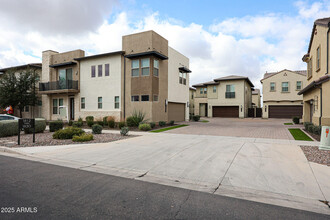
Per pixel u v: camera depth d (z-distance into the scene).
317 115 12.55
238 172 5.16
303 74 27.72
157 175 5.10
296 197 3.83
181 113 22.80
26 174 5.17
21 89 20.62
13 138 10.87
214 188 4.29
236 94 31.38
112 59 18.20
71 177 4.96
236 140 9.66
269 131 13.08
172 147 8.17
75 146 8.67
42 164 6.16
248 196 3.91
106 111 18.33
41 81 23.33
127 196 3.86
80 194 3.93
